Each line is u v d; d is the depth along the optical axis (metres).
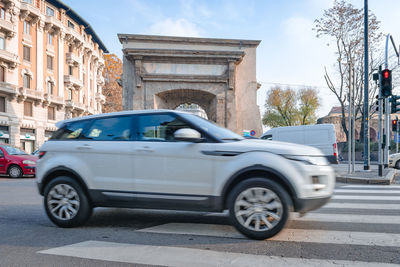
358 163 24.88
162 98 26.56
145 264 2.99
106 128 4.58
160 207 4.16
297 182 3.65
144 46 25.38
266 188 3.66
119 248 3.46
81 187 4.41
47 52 37.03
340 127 46.44
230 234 4.00
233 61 24.95
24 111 33.75
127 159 4.27
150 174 4.16
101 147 4.42
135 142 4.32
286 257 3.16
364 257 3.16
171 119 4.33
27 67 34.03
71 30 41.22
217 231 4.16
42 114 35.97
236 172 3.80
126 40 25.12
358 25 25.34
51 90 38.03
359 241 3.70
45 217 5.17
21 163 13.28
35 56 35.12
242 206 3.74
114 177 4.31
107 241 3.73
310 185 3.71
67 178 4.45
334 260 3.07
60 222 4.41
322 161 3.94
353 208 5.88
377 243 3.62
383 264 2.96
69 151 4.58
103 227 4.44
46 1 37.31
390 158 17.08
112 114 4.67
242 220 3.72
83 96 46.56
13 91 31.41
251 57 26.59
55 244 3.64
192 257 3.17
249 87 26.48
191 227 4.39
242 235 3.96
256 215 3.68
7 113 31.41
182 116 4.31
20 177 13.66
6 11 31.36
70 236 3.98
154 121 4.39
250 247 3.47
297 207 3.67
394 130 20.81
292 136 16.34
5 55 30.38
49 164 4.60
